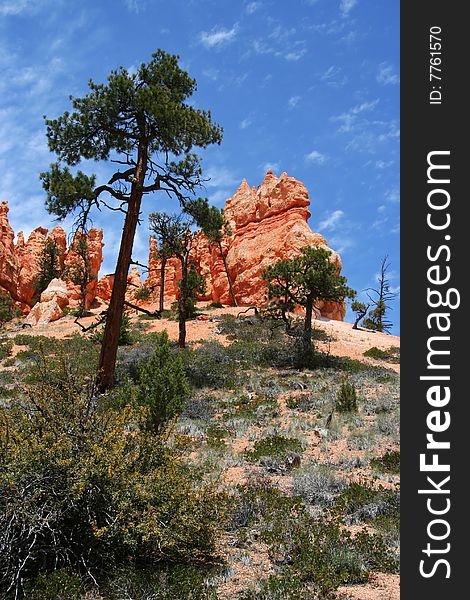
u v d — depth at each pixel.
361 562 6.03
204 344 30.55
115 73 22.94
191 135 22.84
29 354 28.53
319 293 29.08
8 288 62.75
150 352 27.06
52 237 69.81
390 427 13.49
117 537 5.78
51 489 5.70
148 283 68.88
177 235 32.59
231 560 6.21
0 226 64.81
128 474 6.15
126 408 7.12
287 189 53.66
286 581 5.42
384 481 9.60
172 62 24.14
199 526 6.03
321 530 6.63
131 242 22.17
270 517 7.32
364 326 46.88
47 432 6.13
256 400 17.61
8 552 5.11
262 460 10.76
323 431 13.41
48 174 21.80
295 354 26.48
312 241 47.62
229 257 54.38
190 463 10.10
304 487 8.92
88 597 5.12
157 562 5.97
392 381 21.20
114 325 20.94
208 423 14.85
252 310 43.69
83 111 22.64
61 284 54.16
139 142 23.44
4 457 5.72
